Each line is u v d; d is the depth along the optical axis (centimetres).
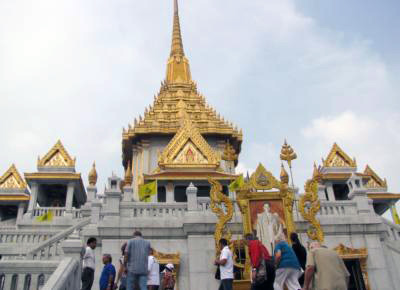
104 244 2003
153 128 4838
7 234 2545
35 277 1123
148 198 2842
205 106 5541
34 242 2534
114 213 2080
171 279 1653
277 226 1997
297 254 1234
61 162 4219
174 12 7081
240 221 2114
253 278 1185
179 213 2145
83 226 2203
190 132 4381
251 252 1218
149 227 2053
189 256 1989
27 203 4294
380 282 2039
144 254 1168
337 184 4628
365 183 4778
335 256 974
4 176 4347
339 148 4703
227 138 5088
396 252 2145
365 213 2219
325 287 937
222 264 1280
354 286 2078
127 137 4884
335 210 2228
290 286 1069
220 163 4512
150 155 4806
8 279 1112
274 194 2073
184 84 5966
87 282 1276
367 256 2089
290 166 2208
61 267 1099
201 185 3947
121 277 1347
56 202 4650
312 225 2045
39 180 4128
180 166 4119
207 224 2047
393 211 4641
